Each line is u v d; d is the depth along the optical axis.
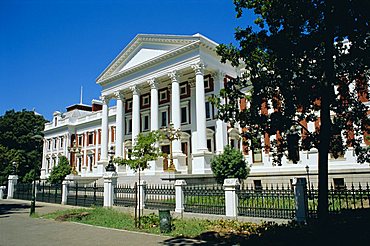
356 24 8.00
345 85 9.62
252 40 10.01
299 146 10.34
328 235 8.42
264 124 9.96
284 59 9.10
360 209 12.03
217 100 11.16
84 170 52.25
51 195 25.81
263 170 28.56
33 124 63.12
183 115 34.69
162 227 11.62
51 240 10.73
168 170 26.41
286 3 8.80
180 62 31.16
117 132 37.50
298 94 9.18
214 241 9.74
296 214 11.04
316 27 8.88
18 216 18.38
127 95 41.09
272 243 8.69
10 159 39.69
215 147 31.58
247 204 12.70
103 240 10.46
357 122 10.49
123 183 28.88
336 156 10.88
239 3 10.20
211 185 25.69
